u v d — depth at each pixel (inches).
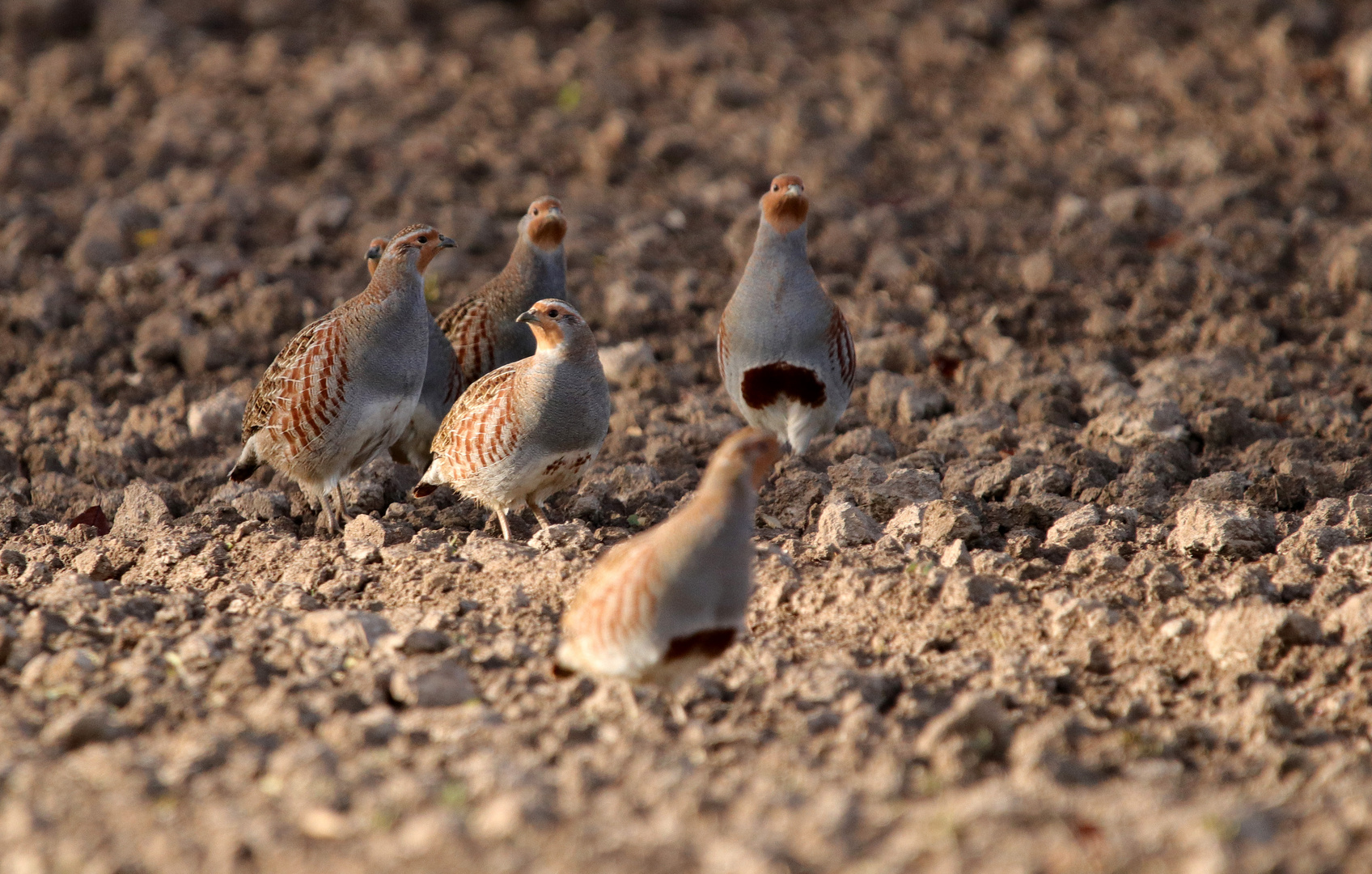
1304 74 957.8
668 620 263.9
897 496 435.2
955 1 1172.5
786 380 463.5
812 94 999.0
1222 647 314.5
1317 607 342.0
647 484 461.7
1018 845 217.5
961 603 343.0
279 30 1165.1
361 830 228.8
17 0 1179.9
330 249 744.3
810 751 272.4
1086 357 587.8
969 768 259.1
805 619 349.4
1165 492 441.1
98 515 446.6
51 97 1026.1
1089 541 394.9
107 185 839.1
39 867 219.5
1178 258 697.6
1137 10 1108.5
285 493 470.6
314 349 413.4
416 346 426.9
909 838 223.1
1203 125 900.6
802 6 1198.9
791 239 453.1
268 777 253.0
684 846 221.9
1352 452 470.6
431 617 339.0
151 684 296.5
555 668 286.7
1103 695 306.3
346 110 971.9
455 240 737.6
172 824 232.5
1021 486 444.1
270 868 217.3
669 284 700.7
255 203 791.7
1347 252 649.6
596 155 892.0
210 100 1002.1
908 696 299.4
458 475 411.8
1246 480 436.5
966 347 614.9
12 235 735.1
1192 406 522.6
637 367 582.9
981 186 827.4
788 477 449.7
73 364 590.6
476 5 1209.4
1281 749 274.1
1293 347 584.1
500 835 223.6
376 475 470.3
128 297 657.6
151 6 1207.6
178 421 544.7
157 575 389.7
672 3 1186.0
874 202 812.0
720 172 868.6
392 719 279.1
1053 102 946.1
